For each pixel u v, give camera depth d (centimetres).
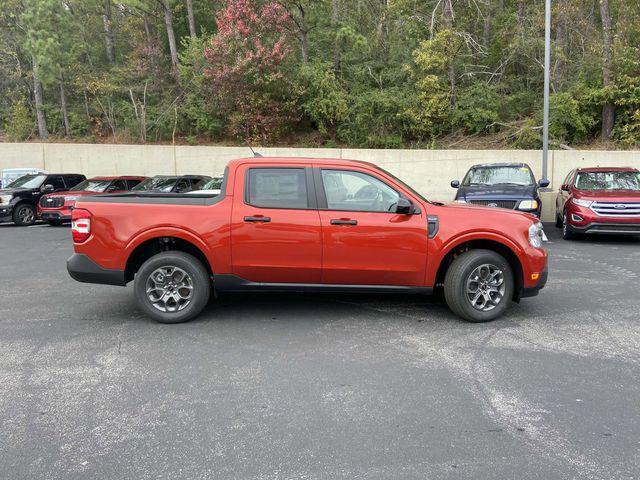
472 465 304
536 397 395
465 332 552
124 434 342
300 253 568
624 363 462
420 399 392
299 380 428
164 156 2086
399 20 2273
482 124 2059
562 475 294
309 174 577
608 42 1900
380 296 708
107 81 2403
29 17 2144
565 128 1958
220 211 570
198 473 298
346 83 2225
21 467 305
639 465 304
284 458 313
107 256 571
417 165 1891
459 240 573
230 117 2100
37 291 750
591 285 765
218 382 425
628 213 1118
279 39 2028
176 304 584
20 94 2603
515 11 2381
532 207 1100
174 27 2700
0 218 1612
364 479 291
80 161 2128
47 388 414
